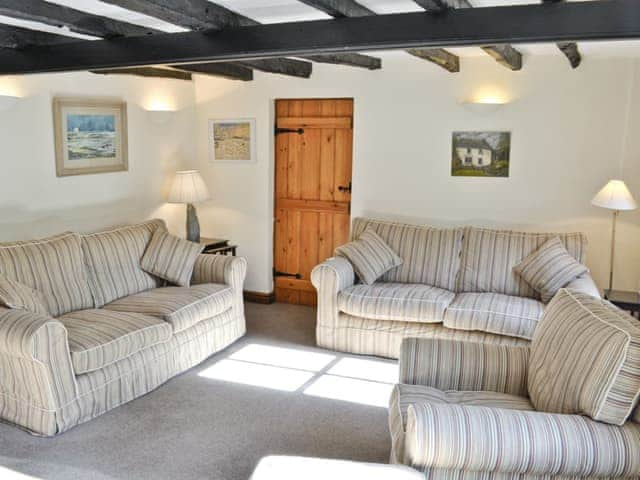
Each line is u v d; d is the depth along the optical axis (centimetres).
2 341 318
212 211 602
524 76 483
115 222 507
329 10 253
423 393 268
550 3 235
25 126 421
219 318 457
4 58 351
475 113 500
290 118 566
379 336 448
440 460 214
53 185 446
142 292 452
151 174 543
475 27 247
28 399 330
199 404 371
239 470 300
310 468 199
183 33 299
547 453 212
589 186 479
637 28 228
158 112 538
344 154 554
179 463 305
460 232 489
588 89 468
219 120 583
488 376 284
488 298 438
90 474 293
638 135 459
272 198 581
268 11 302
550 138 484
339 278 454
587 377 227
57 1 271
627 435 216
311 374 419
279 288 598
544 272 438
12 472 293
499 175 502
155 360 389
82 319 377
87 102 467
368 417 357
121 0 236
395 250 498
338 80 535
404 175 530
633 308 426
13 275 369
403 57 498
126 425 342
